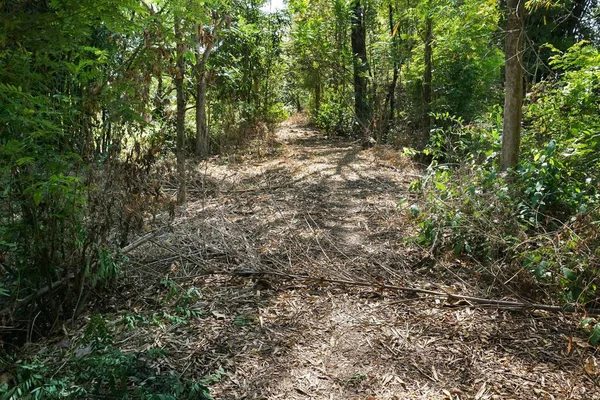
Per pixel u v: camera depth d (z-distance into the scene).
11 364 2.42
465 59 9.27
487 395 2.34
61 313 3.15
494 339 2.84
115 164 3.28
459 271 3.76
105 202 3.26
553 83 5.29
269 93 13.53
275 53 13.52
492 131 4.98
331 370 2.57
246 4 11.96
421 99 10.65
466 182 4.25
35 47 2.56
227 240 4.43
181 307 3.12
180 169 5.62
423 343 2.81
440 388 2.41
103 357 2.26
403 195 6.30
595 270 2.96
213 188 6.64
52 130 2.71
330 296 3.41
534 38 9.45
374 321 3.07
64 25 2.61
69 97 2.93
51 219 2.91
